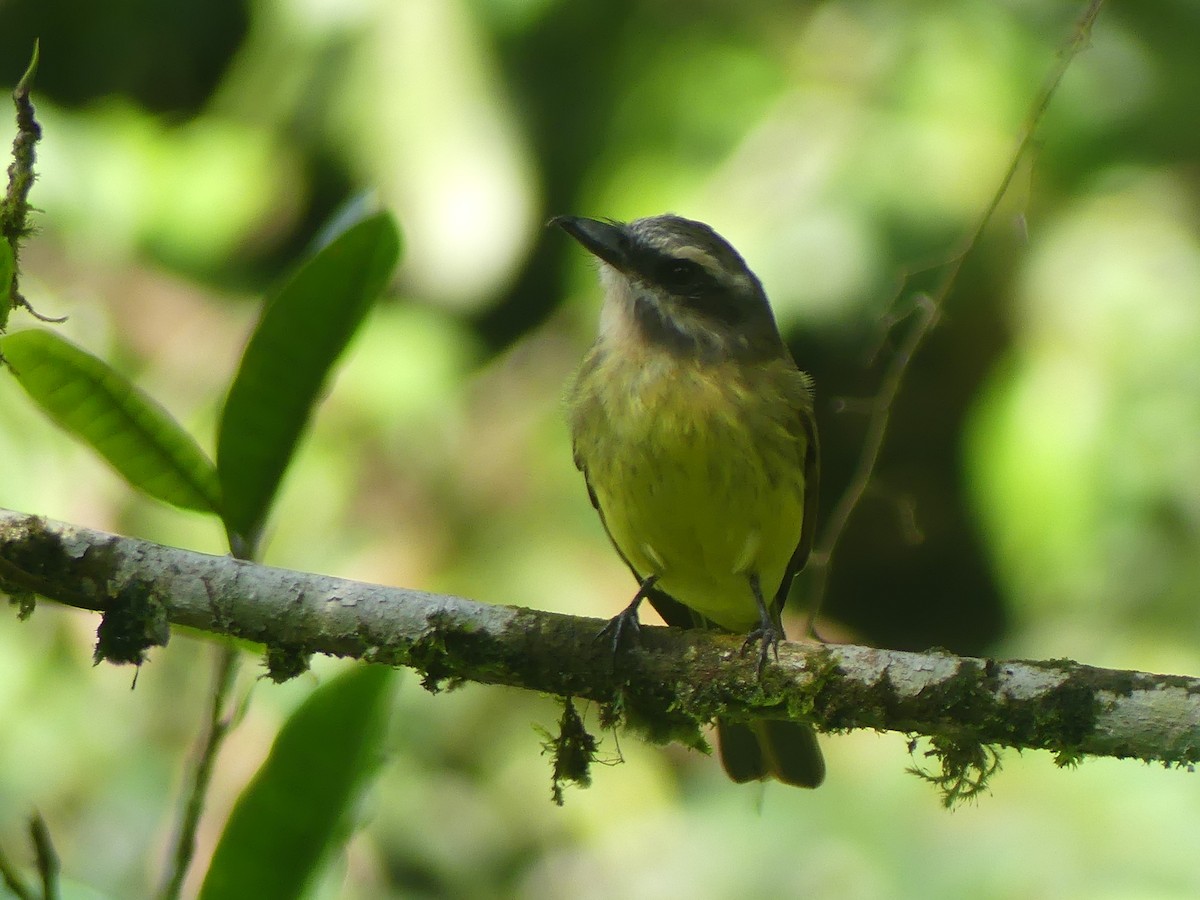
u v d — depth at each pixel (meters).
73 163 11.84
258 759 9.98
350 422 11.49
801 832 10.91
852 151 12.14
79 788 10.12
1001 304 12.23
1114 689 5.73
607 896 10.86
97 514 10.30
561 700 6.39
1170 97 12.41
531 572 11.33
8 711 10.19
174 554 6.04
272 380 5.88
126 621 5.98
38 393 5.83
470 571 11.33
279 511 11.12
